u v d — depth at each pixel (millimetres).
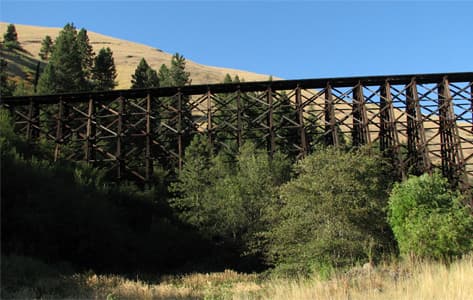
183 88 32969
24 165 23422
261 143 38594
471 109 31547
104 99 34000
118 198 29547
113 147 42094
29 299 13648
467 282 10289
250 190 27234
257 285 18812
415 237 15617
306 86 33094
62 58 69688
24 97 33250
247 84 32719
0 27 155000
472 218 16969
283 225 19125
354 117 34156
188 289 17938
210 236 28391
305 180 18844
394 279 12406
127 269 24266
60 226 22281
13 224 20453
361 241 17875
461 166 29688
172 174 35875
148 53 148500
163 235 27375
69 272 19781
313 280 13281
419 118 31078
